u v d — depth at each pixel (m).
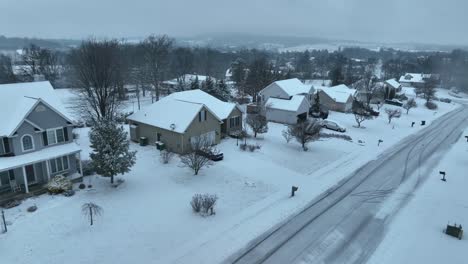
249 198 22.66
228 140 35.22
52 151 22.95
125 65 70.31
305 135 33.62
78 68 40.25
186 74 83.19
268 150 32.69
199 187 23.73
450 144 39.50
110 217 19.27
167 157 27.86
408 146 38.16
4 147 21.45
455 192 25.45
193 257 16.27
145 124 31.95
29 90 24.53
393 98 73.50
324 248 17.61
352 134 42.25
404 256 17.27
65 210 19.81
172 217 19.64
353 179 27.36
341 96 57.03
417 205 23.06
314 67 159.88
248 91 66.19
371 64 161.50
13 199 20.53
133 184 23.72
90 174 25.11
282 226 19.45
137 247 16.75
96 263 15.48
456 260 17.09
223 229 18.77
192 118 29.77
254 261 16.28
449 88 111.50
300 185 25.38
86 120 40.00
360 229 19.62
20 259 15.48
